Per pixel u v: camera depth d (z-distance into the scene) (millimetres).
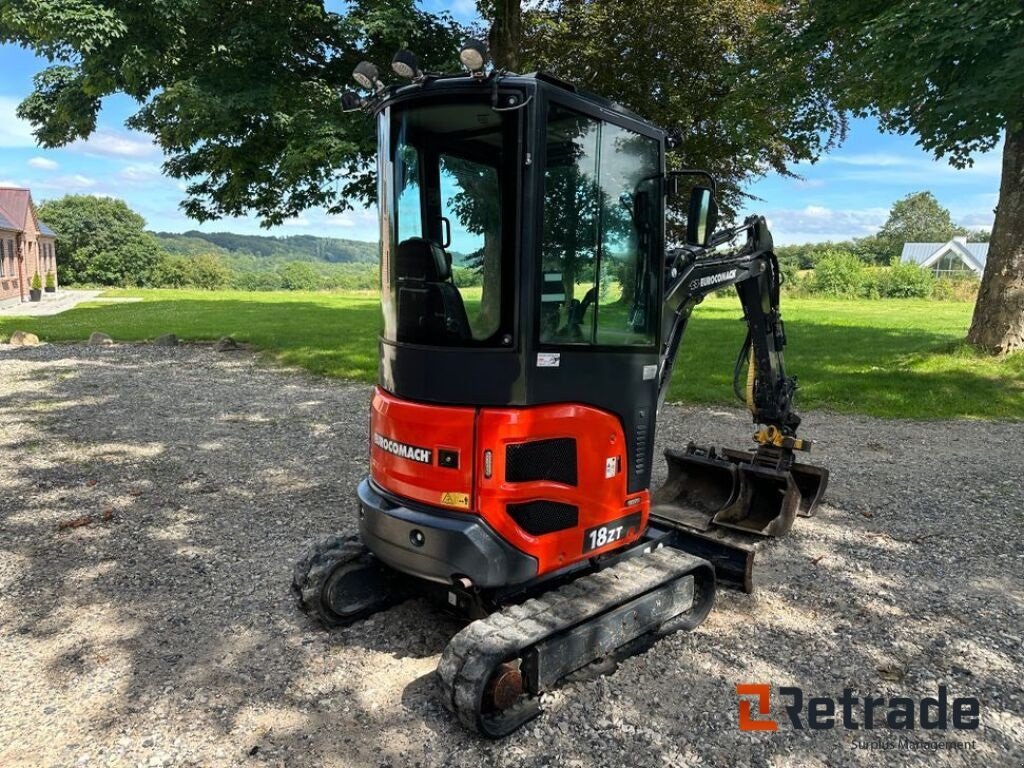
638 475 3803
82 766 2881
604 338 3510
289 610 4207
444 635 3916
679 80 16000
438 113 3141
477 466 3145
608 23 15164
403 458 3346
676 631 4012
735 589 4570
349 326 19766
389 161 3336
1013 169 12070
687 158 16016
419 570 3289
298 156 11203
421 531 3229
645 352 3713
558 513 3371
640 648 3816
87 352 15258
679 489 5926
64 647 3783
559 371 3260
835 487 6711
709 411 9961
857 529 5652
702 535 4680
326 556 3885
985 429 9117
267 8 11875
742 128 13422
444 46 12805
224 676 3527
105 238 75500
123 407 9961
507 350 3102
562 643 3229
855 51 11344
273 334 17719
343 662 3660
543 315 3174
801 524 5742
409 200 3293
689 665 3682
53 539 5266
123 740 3045
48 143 13531
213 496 6293
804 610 4305
